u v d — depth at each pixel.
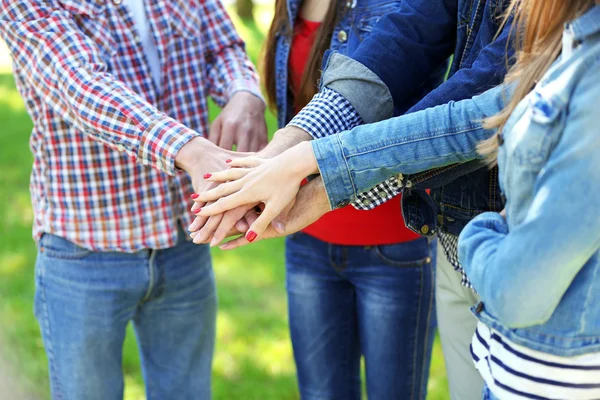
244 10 10.22
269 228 1.54
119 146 1.70
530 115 1.08
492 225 1.20
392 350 1.96
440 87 1.50
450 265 1.79
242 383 2.80
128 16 1.84
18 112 6.11
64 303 1.86
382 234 1.89
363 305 1.99
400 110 1.80
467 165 1.49
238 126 1.91
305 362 2.10
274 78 2.04
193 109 1.98
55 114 1.79
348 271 1.96
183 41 1.94
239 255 3.87
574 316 1.12
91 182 1.82
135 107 1.69
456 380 1.85
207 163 1.62
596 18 1.04
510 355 1.19
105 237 1.84
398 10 1.73
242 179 1.51
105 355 1.91
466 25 1.61
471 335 1.80
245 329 3.16
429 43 1.72
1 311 3.24
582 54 1.05
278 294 3.47
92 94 1.68
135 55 1.86
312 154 1.44
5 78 7.38
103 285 1.86
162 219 1.88
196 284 2.01
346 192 1.44
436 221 1.71
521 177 1.09
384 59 1.68
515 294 1.05
